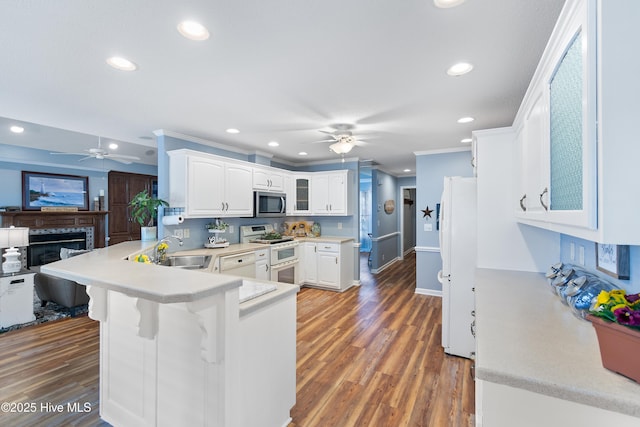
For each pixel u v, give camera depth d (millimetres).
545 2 1354
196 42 1687
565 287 1565
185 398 1536
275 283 1994
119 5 1368
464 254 2703
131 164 7312
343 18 1472
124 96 2469
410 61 1901
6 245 3357
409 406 2033
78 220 6465
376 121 3135
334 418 1921
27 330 3303
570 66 1025
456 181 2736
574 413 859
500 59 1876
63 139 4738
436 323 3551
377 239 6469
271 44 1706
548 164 1308
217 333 1312
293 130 3488
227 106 2699
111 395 1850
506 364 950
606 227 805
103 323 1879
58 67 1967
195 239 3939
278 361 1781
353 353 2793
